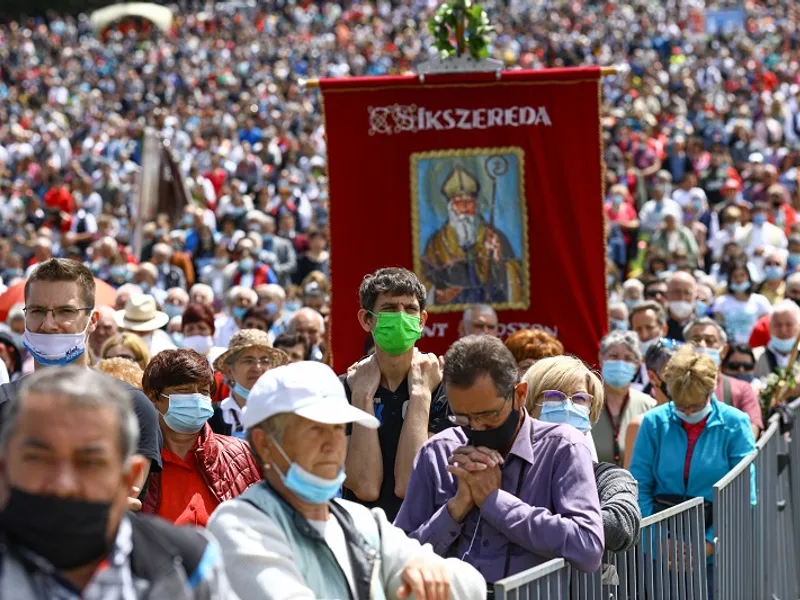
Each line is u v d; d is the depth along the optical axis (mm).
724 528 19312
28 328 16500
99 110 126562
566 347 30281
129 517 9578
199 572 9516
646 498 21250
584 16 151375
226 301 41719
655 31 142875
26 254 64375
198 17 166750
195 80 134000
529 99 30016
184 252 57344
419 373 17672
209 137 99375
